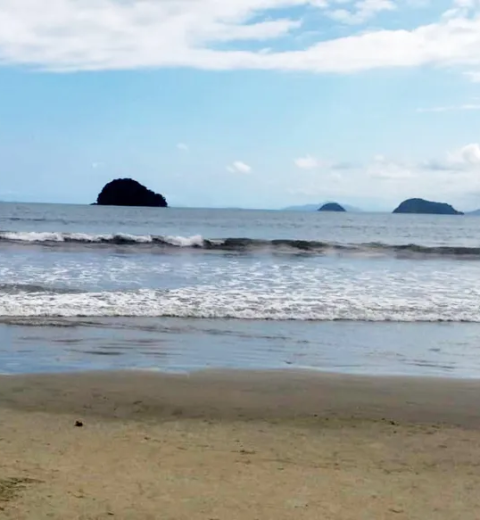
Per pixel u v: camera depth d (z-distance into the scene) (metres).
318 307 14.90
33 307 13.55
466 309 15.27
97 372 8.87
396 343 11.81
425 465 5.46
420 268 25.44
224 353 10.55
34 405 7.18
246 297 15.89
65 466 5.05
